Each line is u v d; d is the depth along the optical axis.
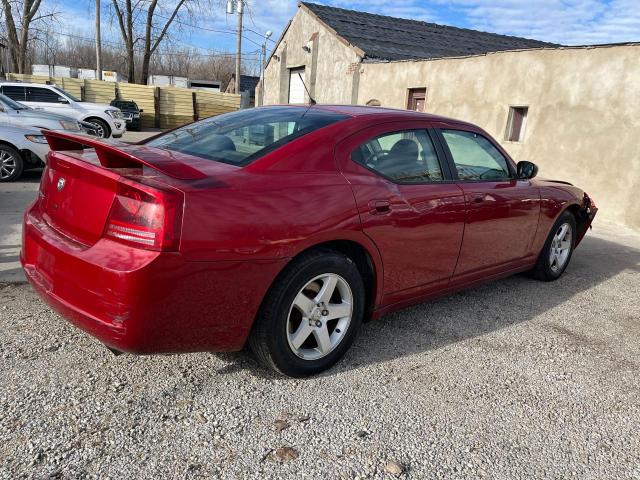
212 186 2.35
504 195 3.89
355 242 2.87
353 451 2.32
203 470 2.13
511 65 9.55
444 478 2.20
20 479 1.99
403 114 3.45
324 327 2.85
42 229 2.64
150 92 30.27
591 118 8.32
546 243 4.68
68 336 3.11
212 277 2.32
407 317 3.86
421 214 3.19
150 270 2.16
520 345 3.53
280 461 2.22
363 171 3.00
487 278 4.05
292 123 3.12
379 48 14.42
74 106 15.05
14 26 30.08
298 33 17.25
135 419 2.41
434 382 2.95
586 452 2.45
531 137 9.26
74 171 2.51
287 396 2.69
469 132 3.88
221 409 2.54
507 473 2.26
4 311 3.39
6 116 8.74
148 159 2.28
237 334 2.50
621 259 6.11
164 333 2.29
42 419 2.35
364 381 2.90
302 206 2.60
